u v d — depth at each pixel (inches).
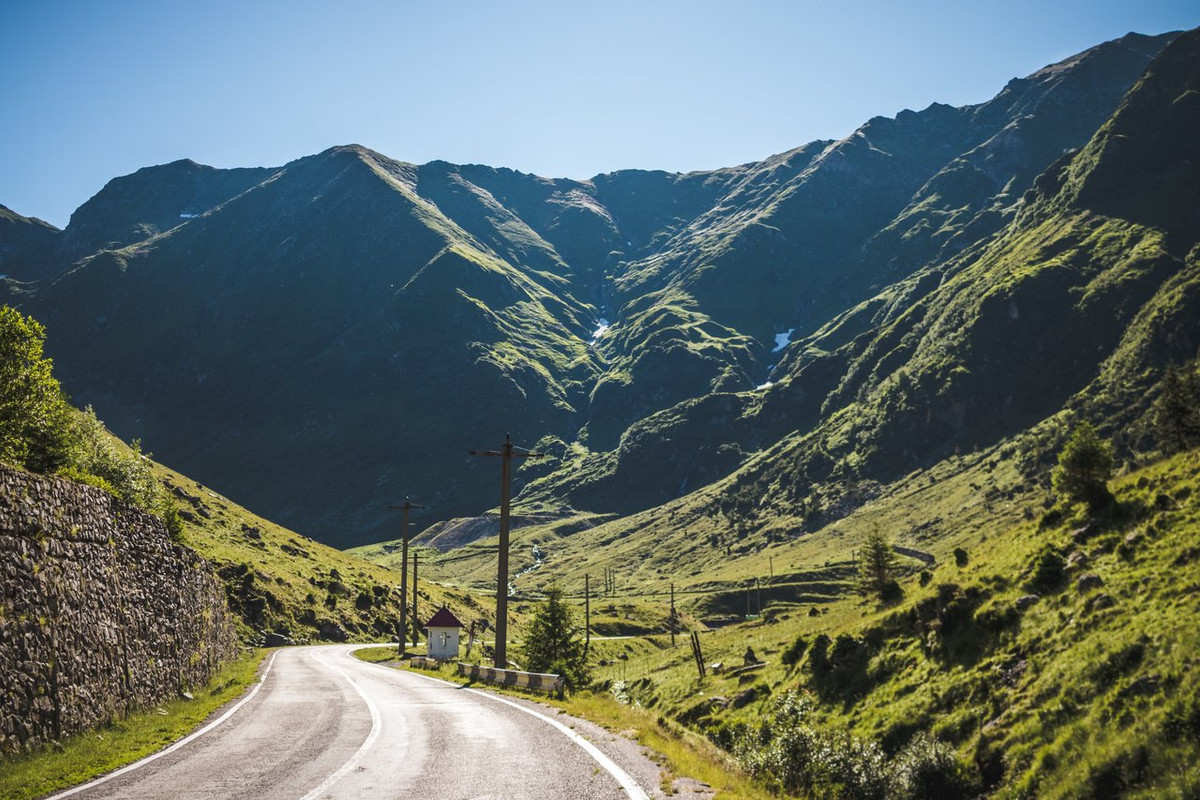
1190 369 2893.7
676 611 7229.3
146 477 2416.3
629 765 602.2
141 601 1123.9
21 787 553.6
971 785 1008.2
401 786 529.7
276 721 924.0
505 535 1663.4
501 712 984.9
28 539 788.0
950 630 1398.9
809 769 1042.1
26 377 1320.1
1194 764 764.6
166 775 586.9
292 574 4185.5
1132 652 1001.5
